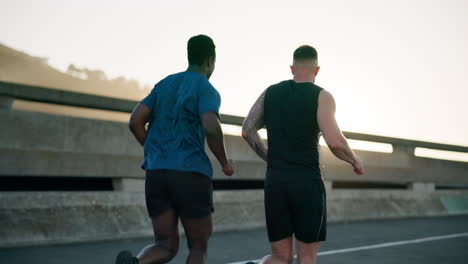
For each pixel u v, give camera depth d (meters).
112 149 6.97
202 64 3.67
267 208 3.50
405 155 12.33
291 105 3.41
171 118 3.52
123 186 7.13
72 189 8.16
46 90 6.17
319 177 3.43
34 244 5.96
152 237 7.16
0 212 5.85
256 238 7.71
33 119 6.17
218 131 3.42
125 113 7.12
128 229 6.93
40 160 6.21
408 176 12.42
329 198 10.41
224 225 8.29
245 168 8.87
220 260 5.89
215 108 3.44
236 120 8.59
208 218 3.55
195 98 3.50
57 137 6.39
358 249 7.06
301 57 3.50
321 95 3.37
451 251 7.16
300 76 3.50
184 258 5.84
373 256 6.55
